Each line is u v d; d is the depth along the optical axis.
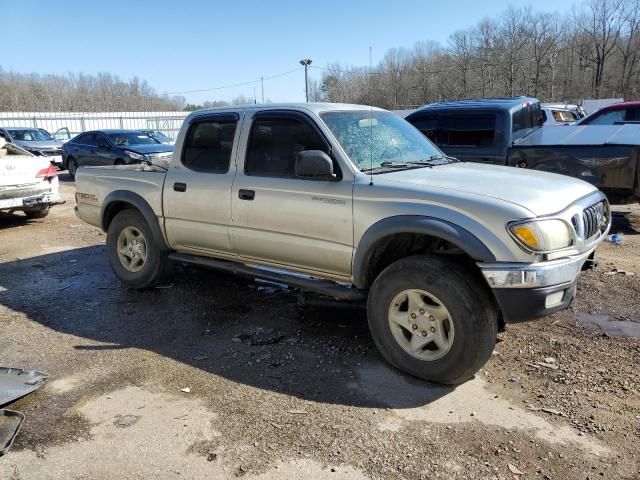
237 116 4.61
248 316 4.89
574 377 3.58
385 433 3.05
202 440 3.03
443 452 2.87
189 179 4.89
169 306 5.20
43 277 6.31
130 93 79.38
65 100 77.62
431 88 54.34
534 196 3.43
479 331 3.36
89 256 7.31
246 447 2.96
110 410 3.35
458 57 54.53
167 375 3.79
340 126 4.19
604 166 7.11
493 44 53.81
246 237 4.51
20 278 6.29
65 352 4.21
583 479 2.63
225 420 3.22
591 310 4.68
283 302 5.22
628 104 10.75
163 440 3.03
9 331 4.66
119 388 3.62
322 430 3.09
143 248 5.58
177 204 5.02
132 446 2.98
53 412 3.33
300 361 3.97
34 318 4.97
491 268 3.26
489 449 2.88
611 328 4.32
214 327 4.66
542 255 3.21
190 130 4.99
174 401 3.45
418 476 2.69
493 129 8.09
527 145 7.64
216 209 4.68
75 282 6.09
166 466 2.81
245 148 4.50
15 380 3.66
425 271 3.48
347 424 3.15
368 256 3.79
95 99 78.19
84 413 3.32
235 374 3.79
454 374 3.48
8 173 8.99
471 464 2.77
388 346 3.75
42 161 9.50
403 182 3.69
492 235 3.25
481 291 3.40
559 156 7.39
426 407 3.31
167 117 42.81
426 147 4.75
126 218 5.59
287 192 4.15
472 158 8.22
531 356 3.91
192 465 2.82
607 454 2.81
